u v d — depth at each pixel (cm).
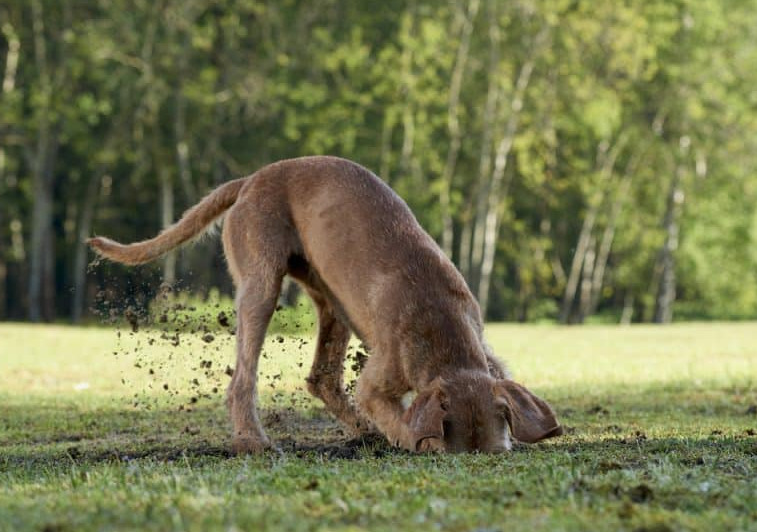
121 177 4197
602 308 5528
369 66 3669
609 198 4303
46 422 932
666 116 4072
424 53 3547
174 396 1114
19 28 3684
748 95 3988
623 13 3641
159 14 3509
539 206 4400
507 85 3659
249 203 763
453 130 3744
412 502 461
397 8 3778
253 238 753
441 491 499
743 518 441
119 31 3488
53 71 3672
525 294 4722
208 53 3778
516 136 3856
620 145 4016
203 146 3991
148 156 3781
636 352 1802
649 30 3756
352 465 620
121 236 4384
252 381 738
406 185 3756
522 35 3691
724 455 639
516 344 2038
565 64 3709
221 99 3644
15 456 754
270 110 3709
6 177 4028
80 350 1734
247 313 746
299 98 3591
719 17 3859
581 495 484
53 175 4106
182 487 516
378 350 693
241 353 744
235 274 767
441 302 684
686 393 1155
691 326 3014
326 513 446
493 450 623
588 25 3612
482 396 630
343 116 3681
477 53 3762
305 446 768
